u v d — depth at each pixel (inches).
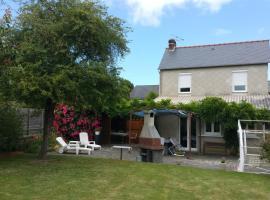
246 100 863.7
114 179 384.5
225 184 386.6
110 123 1026.7
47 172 413.7
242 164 532.1
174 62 1081.4
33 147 629.3
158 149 584.1
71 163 489.4
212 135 893.2
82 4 476.4
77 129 906.1
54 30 451.2
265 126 778.2
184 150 909.2
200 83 1026.1
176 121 967.0
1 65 420.5
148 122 607.2
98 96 489.7
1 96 453.4
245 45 1051.3
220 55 1043.3
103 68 473.1
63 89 441.4
